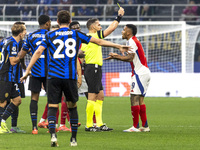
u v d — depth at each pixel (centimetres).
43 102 5197
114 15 8056
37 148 1845
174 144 2047
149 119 3606
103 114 4034
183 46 6078
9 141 2084
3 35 6216
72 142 1936
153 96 6316
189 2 8838
